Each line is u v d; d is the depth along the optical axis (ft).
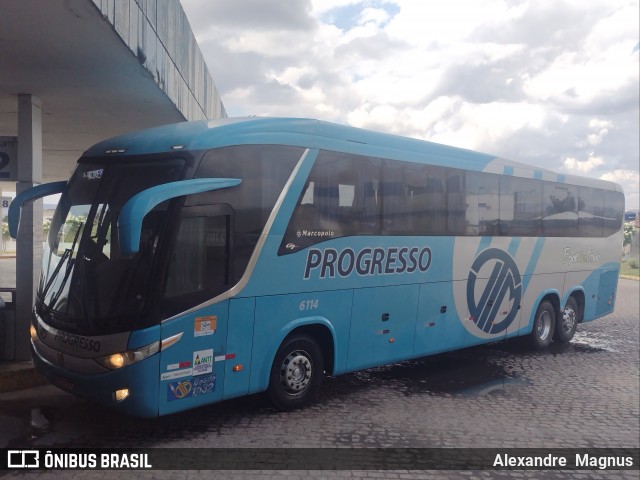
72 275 18.35
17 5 15.87
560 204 35.68
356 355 23.36
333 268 22.18
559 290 36.01
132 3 19.51
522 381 27.68
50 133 34.22
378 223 23.97
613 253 41.60
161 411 17.15
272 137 20.26
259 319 19.74
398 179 24.90
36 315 19.66
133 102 26.32
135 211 15.37
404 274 25.25
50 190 21.13
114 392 16.78
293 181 20.76
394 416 21.49
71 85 23.48
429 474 16.49
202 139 18.48
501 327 31.35
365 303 23.54
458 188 28.04
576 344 37.81
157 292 16.97
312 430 19.57
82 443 17.78
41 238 25.55
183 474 15.80
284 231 20.43
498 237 30.66
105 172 19.38
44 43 18.78
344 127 22.85
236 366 19.13
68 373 17.75
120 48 19.21
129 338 16.70
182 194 17.26
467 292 28.78
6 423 19.31
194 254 17.93
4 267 83.92
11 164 25.03
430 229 26.48
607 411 23.21
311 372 22.09
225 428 19.44
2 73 22.00
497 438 19.66
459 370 29.48
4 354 24.54
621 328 45.44
